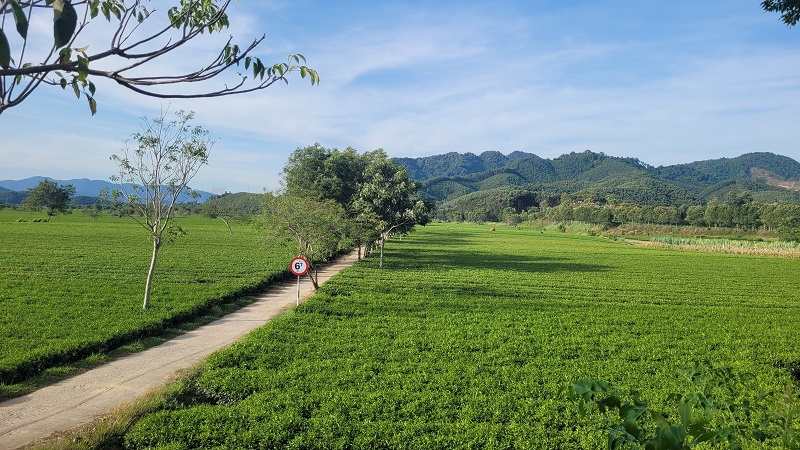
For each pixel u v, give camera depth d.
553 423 12.22
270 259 46.91
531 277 42.50
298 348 18.33
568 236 129.75
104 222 101.00
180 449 10.56
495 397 13.80
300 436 11.07
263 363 16.50
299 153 54.88
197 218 142.88
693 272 51.91
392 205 46.50
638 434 3.60
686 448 3.62
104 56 3.84
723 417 9.95
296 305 28.03
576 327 23.62
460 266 49.50
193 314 24.12
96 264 38.31
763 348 20.64
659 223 149.88
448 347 19.00
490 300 29.86
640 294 35.59
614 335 22.17
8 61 2.91
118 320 20.92
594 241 109.31
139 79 4.07
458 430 11.69
